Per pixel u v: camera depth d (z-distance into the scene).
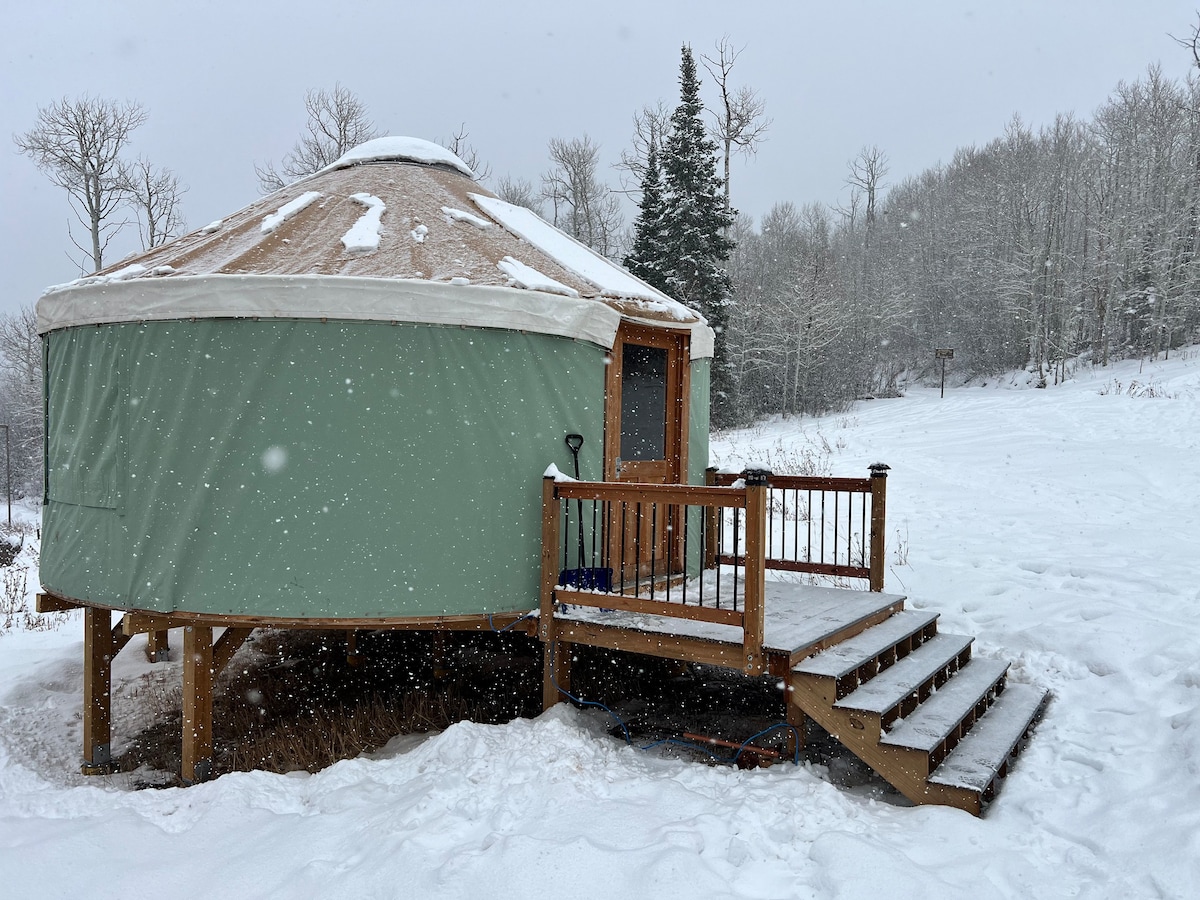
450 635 7.89
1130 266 27.67
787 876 2.92
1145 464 11.54
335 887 2.96
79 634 9.06
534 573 5.00
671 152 24.20
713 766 4.23
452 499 4.73
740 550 7.63
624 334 5.60
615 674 6.31
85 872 3.31
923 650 5.02
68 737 5.92
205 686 4.92
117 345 4.85
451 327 4.70
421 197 6.20
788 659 3.99
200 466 4.62
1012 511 9.72
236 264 4.83
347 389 4.57
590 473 5.27
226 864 3.27
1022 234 29.45
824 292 28.78
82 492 5.15
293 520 4.57
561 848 3.01
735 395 25.66
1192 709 4.33
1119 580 6.76
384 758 4.75
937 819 3.37
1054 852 3.17
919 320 34.19
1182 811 3.33
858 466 13.30
